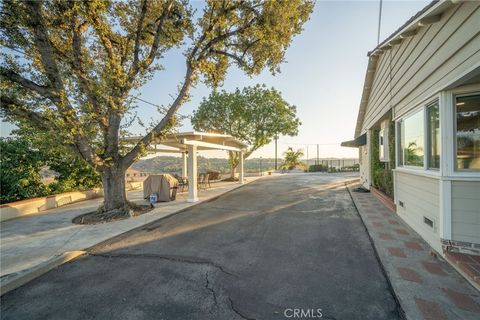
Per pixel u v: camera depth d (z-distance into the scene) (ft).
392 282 8.56
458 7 9.44
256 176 66.95
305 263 10.55
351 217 18.62
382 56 22.50
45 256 11.97
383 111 22.18
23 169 26.20
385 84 21.35
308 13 24.25
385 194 24.39
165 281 9.35
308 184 43.73
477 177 9.68
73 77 17.71
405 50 15.84
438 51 10.98
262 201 26.99
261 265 10.50
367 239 13.46
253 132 55.98
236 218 19.31
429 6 10.30
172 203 26.50
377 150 30.81
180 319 7.06
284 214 20.29
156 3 21.88
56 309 7.79
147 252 12.48
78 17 18.30
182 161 47.50
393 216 18.12
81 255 12.31
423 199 12.84
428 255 10.79
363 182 37.78
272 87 55.42
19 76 16.17
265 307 7.49
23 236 15.44
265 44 24.48
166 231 16.21
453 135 10.35
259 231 15.62
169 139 27.84
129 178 46.70
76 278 9.86
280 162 106.11
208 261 11.12
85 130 18.48
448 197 10.34
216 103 56.29
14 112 16.06
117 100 19.34
